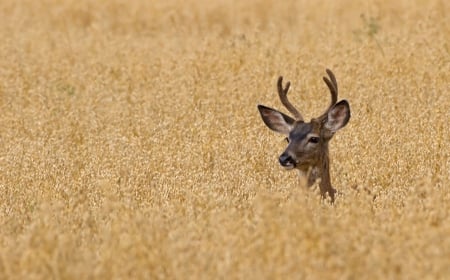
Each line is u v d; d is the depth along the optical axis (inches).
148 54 2209.6
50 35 2534.5
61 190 1259.8
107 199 1130.7
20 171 1380.4
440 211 1029.8
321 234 937.5
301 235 941.8
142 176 1310.3
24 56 2231.8
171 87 1914.4
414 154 1378.0
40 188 1272.1
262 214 1003.3
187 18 2795.3
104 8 2957.7
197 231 1015.6
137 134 1610.5
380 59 2015.3
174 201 1175.0
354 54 2043.6
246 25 2760.8
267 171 1348.4
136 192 1242.0
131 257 928.9
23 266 908.6
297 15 2773.1
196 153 1434.5
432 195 1059.3
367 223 1016.2
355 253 916.0
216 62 2042.3
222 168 1357.0
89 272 900.0
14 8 2955.2
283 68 1996.8
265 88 1884.8
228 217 1031.6
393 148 1412.4
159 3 2960.1
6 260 923.4
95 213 1107.3
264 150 1438.2
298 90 1857.8
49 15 2888.8
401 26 2450.8
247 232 979.3
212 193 1151.6
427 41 2113.7
